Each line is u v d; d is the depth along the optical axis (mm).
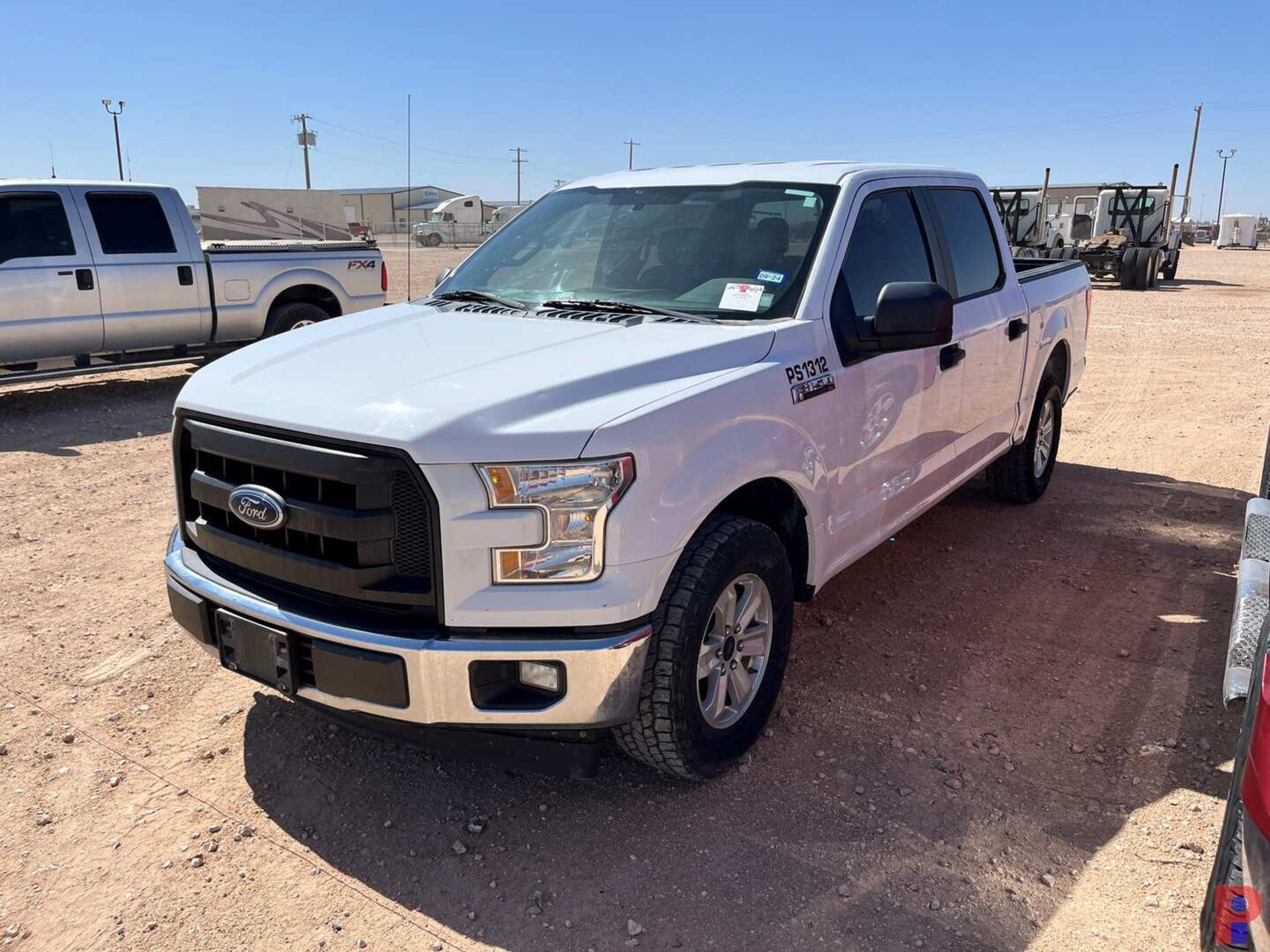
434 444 2584
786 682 3908
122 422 8773
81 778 3273
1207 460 7398
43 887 2779
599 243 4105
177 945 2576
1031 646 4242
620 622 2717
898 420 4008
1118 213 25875
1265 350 13195
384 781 3277
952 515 6012
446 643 2641
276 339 3604
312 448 2727
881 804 3137
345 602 2801
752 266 3727
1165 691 3854
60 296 8984
